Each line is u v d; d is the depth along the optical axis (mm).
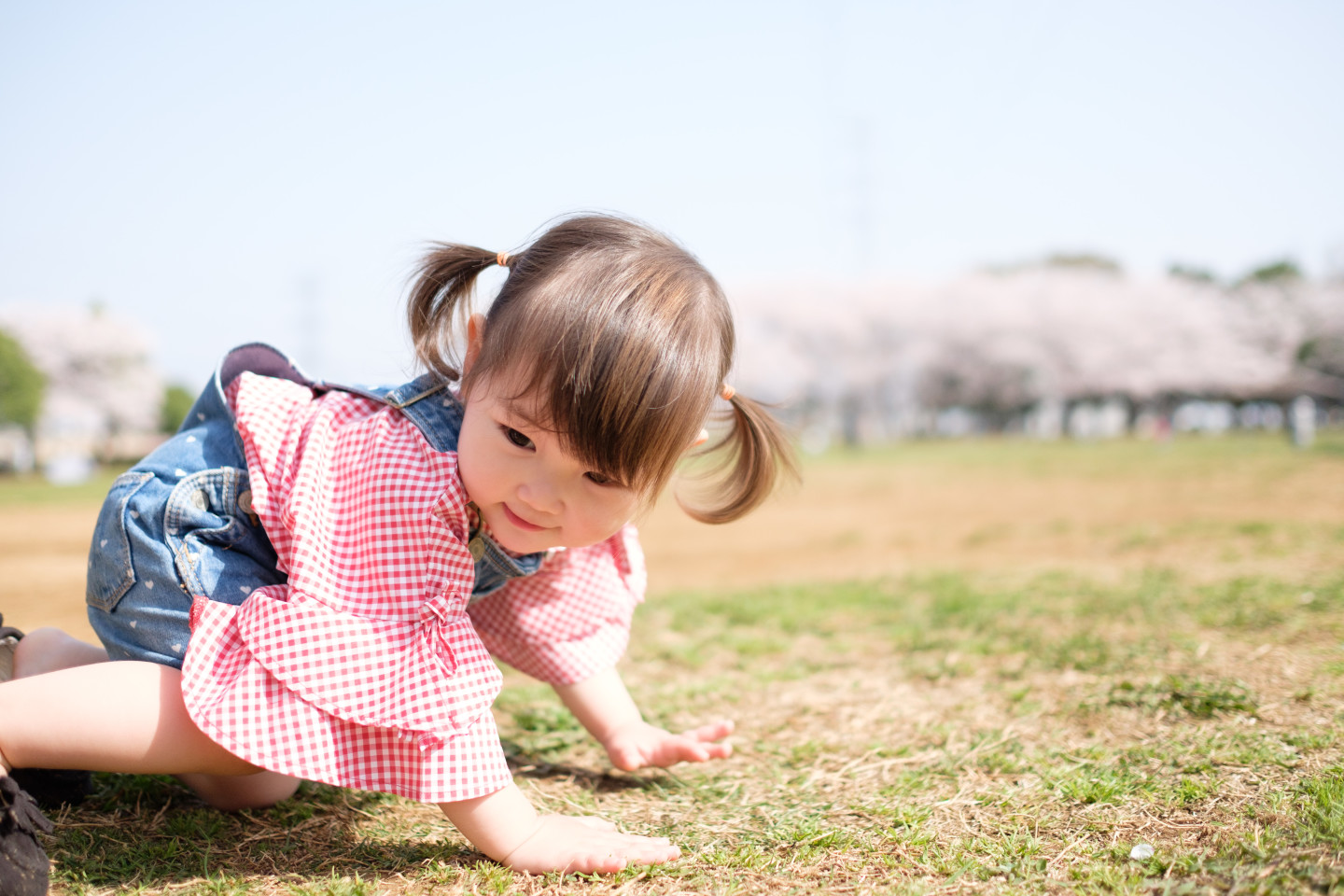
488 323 1343
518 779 1740
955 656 2617
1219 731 1746
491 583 1547
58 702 1232
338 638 1271
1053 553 5266
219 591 1350
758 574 5555
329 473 1397
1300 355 41906
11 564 6203
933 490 12266
